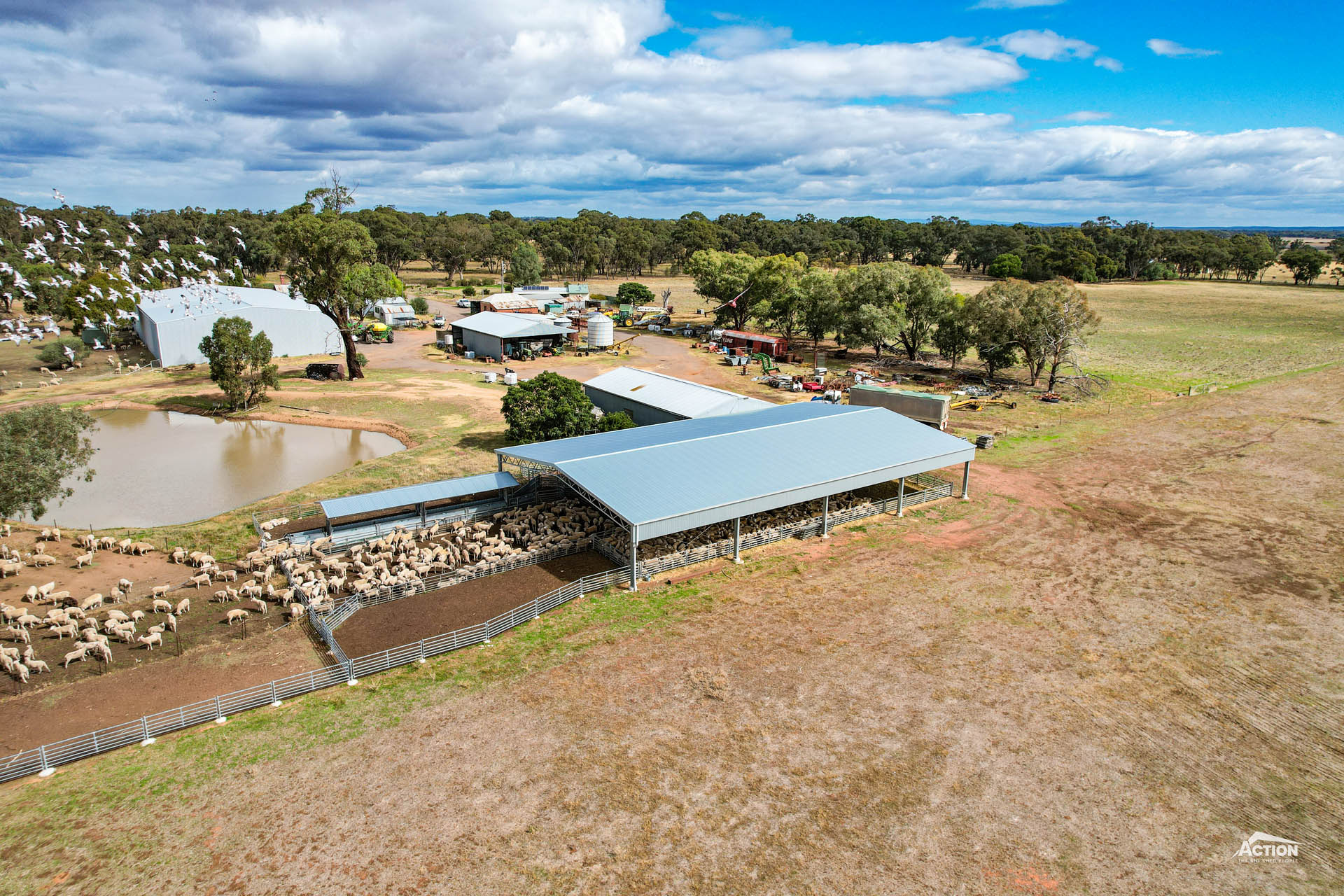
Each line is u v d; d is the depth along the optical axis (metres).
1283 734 26.19
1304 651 31.47
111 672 29.69
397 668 30.20
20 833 21.17
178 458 59.75
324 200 83.00
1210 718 27.06
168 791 22.97
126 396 78.31
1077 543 42.84
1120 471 56.16
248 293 113.94
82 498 50.72
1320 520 46.03
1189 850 21.11
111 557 40.75
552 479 51.59
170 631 32.88
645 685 28.59
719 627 33.06
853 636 32.38
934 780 23.64
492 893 19.30
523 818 21.86
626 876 19.89
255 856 20.45
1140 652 31.28
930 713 27.02
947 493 50.72
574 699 27.73
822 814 22.17
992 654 30.98
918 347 102.81
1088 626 33.47
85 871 19.86
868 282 97.75
